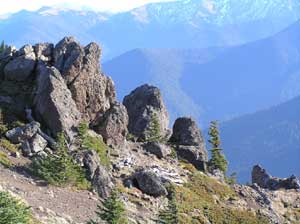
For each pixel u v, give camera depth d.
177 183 86.56
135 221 68.12
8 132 76.88
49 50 92.50
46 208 59.72
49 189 67.38
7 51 94.31
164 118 108.81
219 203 88.56
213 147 108.75
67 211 62.59
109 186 73.56
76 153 76.56
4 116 80.94
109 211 59.31
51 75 82.69
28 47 92.06
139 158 90.19
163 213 65.12
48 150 75.94
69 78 86.50
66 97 82.56
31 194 63.31
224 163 108.25
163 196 79.31
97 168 74.56
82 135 78.81
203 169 101.88
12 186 63.03
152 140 102.38
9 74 88.62
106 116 89.69
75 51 89.25
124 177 80.25
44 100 80.81
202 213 80.69
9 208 45.09
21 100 84.81
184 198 81.94
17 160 72.31
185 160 101.25
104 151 83.00
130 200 74.12
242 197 96.75
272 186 122.56
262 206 96.81
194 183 90.81
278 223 92.88
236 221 83.88
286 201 105.88
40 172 69.75
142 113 105.69
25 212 47.72
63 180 70.19
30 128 77.12
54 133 79.50
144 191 78.50
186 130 109.06
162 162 93.31
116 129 89.50
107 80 92.06
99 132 88.50
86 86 87.69
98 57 90.88
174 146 104.44
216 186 93.81
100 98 89.19
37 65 89.69
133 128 104.12
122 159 85.69
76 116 82.75
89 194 70.69
